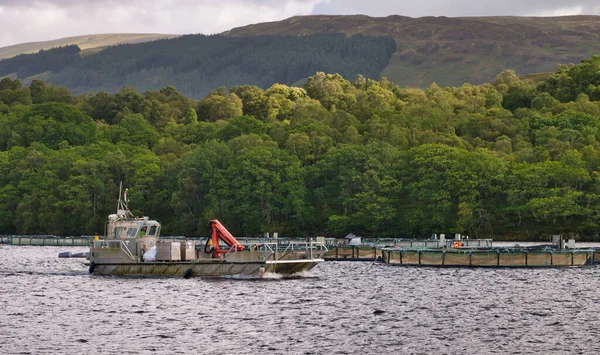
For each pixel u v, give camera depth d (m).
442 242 128.62
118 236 87.56
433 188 162.88
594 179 163.00
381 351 49.88
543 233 160.62
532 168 165.62
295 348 50.38
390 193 167.00
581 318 61.56
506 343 52.28
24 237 167.12
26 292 74.62
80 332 54.91
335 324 58.41
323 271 95.38
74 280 83.81
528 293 75.44
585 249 104.38
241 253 83.62
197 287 77.06
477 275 91.25
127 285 78.81
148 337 53.28
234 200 174.25
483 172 166.25
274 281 82.56
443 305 67.81
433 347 51.03
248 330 55.84
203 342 51.84
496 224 165.62
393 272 94.62
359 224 164.50
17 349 49.62
